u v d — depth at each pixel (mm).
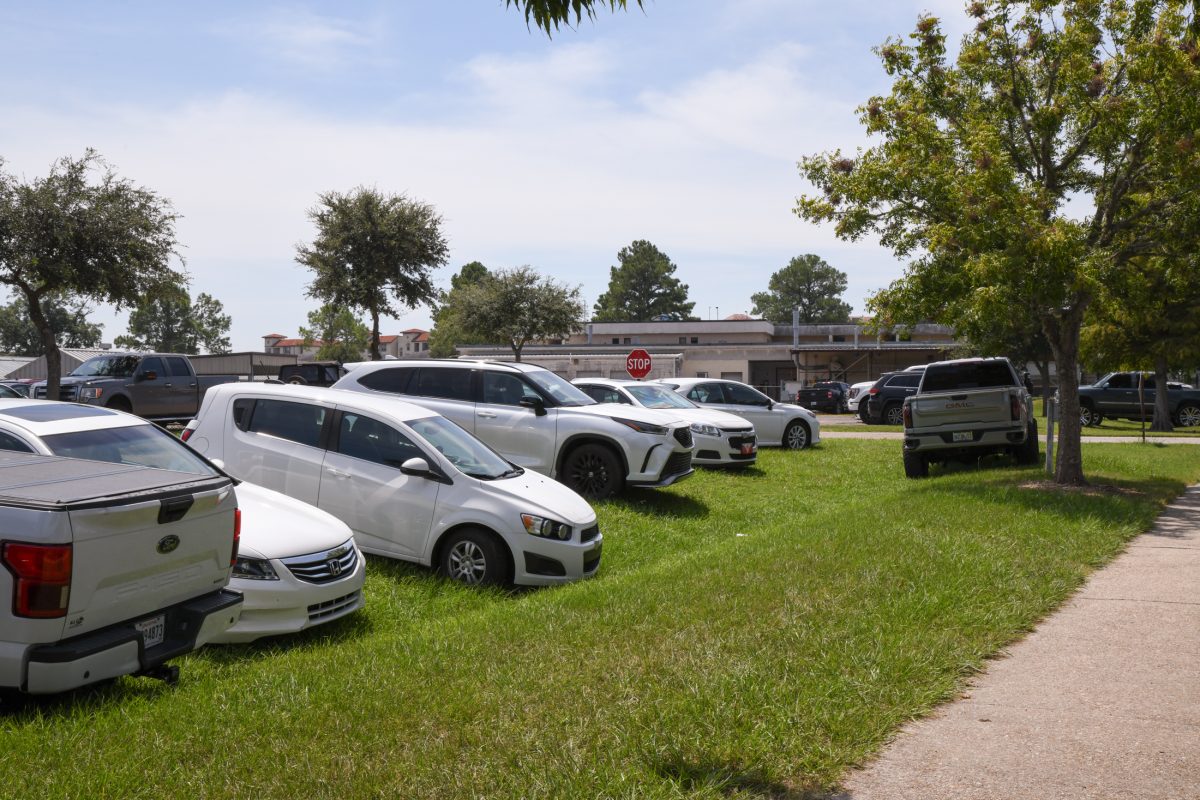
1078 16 12812
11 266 23531
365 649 5891
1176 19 11594
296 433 8969
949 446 15656
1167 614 6277
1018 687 4816
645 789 3457
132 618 4793
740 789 3535
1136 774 3701
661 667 4941
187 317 128750
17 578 4262
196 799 3508
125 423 6805
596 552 9008
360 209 36938
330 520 7266
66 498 4410
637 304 114938
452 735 4086
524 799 3408
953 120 13828
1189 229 12242
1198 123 11539
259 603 6387
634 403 16297
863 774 3711
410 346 121438
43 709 4848
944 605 6145
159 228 25547
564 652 5422
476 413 12203
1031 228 11312
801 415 20109
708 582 7164
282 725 4316
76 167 24578
